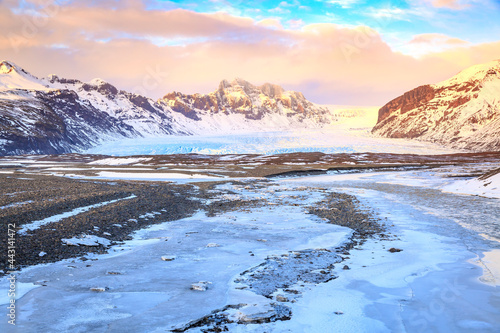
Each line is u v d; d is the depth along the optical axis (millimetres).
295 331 9023
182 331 8867
